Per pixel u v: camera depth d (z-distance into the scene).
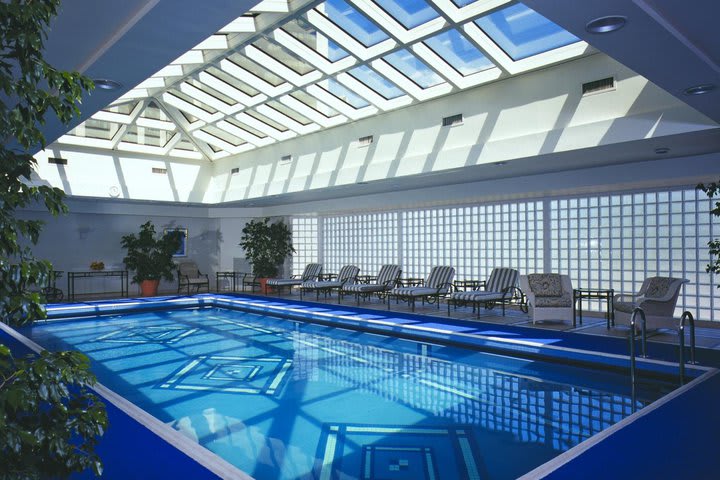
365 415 5.55
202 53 9.73
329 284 14.89
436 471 4.11
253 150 15.84
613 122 7.81
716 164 8.68
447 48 8.79
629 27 3.97
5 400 1.58
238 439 4.86
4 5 1.69
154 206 18.11
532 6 3.66
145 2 3.96
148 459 3.94
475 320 10.59
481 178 11.67
